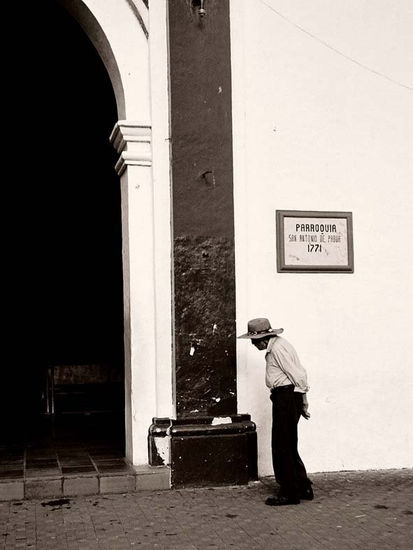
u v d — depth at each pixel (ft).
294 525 17.84
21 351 34.50
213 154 22.68
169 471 21.44
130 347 22.30
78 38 32.19
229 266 22.61
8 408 33.78
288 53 23.77
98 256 36.50
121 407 34.27
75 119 36.37
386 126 24.49
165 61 22.61
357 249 24.03
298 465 20.12
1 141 36.04
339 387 23.63
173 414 22.03
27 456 23.57
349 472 23.45
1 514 18.76
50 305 35.55
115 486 20.94
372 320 24.00
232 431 21.99
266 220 23.34
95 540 16.75
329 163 23.94
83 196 36.83
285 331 23.29
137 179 22.45
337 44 24.21
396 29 24.81
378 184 24.31
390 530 17.39
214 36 22.93
